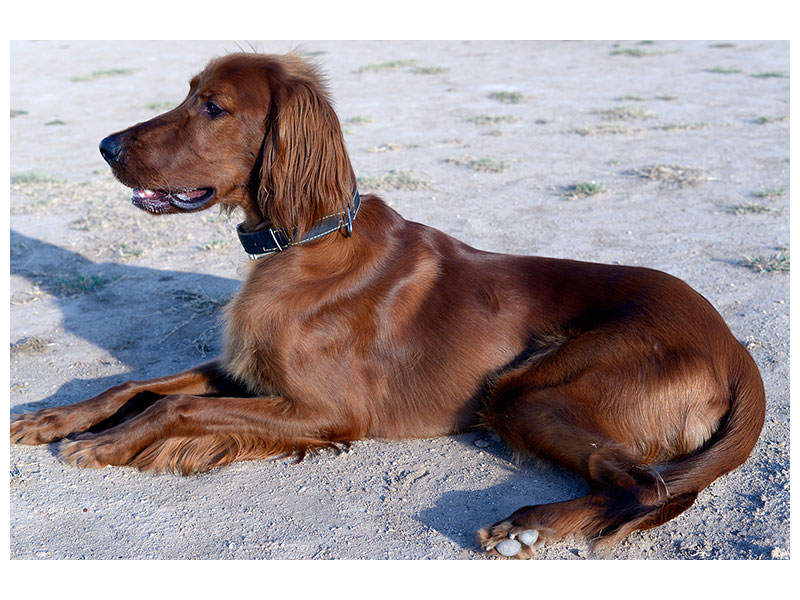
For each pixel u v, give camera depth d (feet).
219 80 11.21
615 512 9.41
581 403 10.48
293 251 11.52
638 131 33.60
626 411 10.38
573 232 20.97
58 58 72.95
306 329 11.19
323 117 11.17
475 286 11.76
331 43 79.15
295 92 11.08
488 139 33.09
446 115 39.09
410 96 45.50
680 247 19.58
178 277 18.85
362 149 31.73
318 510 10.32
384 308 11.53
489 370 11.43
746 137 31.78
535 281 11.85
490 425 11.44
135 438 11.17
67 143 36.24
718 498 10.25
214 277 18.79
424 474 11.07
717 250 19.30
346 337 11.36
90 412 12.01
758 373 11.05
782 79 46.93
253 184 11.64
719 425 10.57
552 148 31.07
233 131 11.21
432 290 11.75
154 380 12.46
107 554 9.43
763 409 10.78
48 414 11.98
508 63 59.98
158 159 11.23
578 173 27.17
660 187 25.04
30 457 11.57
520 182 26.23
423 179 26.55
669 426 10.43
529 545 9.29
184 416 11.14
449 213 22.88
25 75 61.72
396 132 35.12
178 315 16.70
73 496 10.65
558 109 39.83
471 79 51.83
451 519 10.06
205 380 12.67
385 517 10.14
